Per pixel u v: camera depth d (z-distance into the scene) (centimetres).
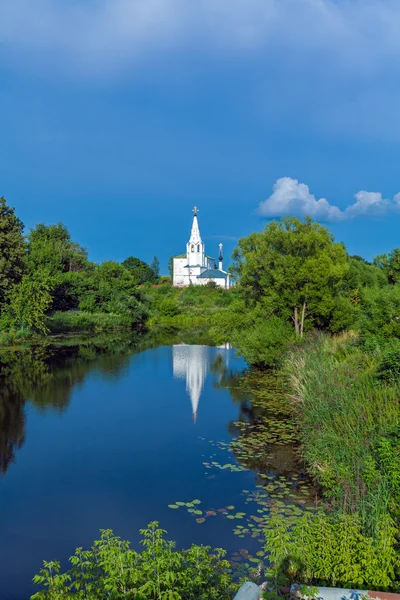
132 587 477
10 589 685
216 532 813
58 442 1341
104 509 925
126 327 5122
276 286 2205
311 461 1046
